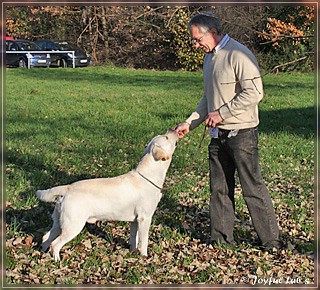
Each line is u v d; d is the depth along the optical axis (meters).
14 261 5.49
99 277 5.30
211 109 5.67
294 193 8.15
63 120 14.18
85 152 10.39
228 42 5.52
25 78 26.30
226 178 5.95
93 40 35.09
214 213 6.00
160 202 7.52
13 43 33.31
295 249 6.02
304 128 13.61
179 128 5.81
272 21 10.50
